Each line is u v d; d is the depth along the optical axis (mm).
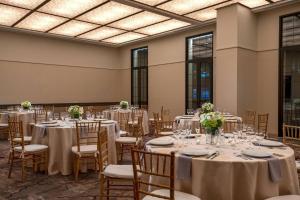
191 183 2488
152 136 8570
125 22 9289
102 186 3123
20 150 4379
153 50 12125
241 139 3402
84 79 12633
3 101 10328
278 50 8320
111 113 8711
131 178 2932
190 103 10797
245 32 8250
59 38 11703
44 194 3748
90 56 12828
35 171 4805
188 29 10367
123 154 5918
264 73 8672
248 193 2340
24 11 7992
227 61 8195
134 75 13219
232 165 2348
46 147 4559
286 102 8297
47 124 4980
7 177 4488
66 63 12031
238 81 8031
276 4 7891
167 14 8406
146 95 12586
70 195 3709
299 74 7938
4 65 10336
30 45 10953
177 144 3127
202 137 3596
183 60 10883
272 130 8547
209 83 10047
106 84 13422
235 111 8047
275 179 2379
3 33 10266
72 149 4395
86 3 7367
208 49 10102
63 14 8281
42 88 11312
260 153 2547
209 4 7762
